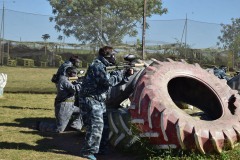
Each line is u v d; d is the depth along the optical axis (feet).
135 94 21.74
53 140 26.30
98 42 116.57
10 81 74.95
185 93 26.86
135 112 21.30
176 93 27.17
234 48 91.66
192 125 20.30
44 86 66.69
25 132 28.58
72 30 135.85
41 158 21.52
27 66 116.67
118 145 23.50
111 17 122.42
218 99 24.38
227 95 24.70
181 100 27.35
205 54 89.40
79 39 128.47
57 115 28.66
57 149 23.77
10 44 127.03
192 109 29.89
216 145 20.30
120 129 23.13
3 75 49.03
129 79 25.14
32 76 87.56
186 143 20.27
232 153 20.85
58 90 28.63
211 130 20.45
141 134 21.27
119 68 23.73
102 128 21.65
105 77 21.22
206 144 20.31
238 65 89.40
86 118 21.72
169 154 20.57
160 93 21.38
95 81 21.29
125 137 22.94
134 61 25.88
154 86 21.66
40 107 41.75
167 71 23.58
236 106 23.36
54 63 121.90
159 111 20.52
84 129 29.30
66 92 28.48
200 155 20.45
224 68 41.81
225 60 88.69
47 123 29.14
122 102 27.86
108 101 25.41
